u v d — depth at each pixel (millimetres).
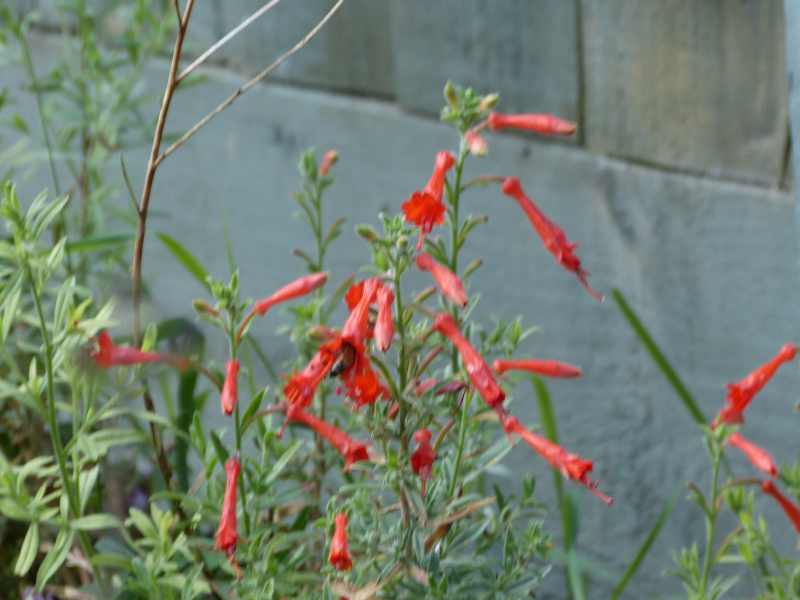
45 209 934
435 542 937
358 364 891
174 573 966
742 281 1078
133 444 1045
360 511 947
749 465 1091
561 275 1122
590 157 1104
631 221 1101
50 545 1003
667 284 1098
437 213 907
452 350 950
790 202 1056
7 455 1041
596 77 1091
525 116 936
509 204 1127
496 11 1103
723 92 1061
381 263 929
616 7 1074
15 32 1063
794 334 1069
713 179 1074
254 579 939
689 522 1110
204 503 947
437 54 1122
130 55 1093
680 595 1114
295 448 958
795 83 968
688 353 1101
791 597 989
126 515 1026
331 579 932
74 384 945
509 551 946
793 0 965
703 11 1054
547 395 1023
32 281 930
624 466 1123
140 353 934
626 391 1117
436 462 967
